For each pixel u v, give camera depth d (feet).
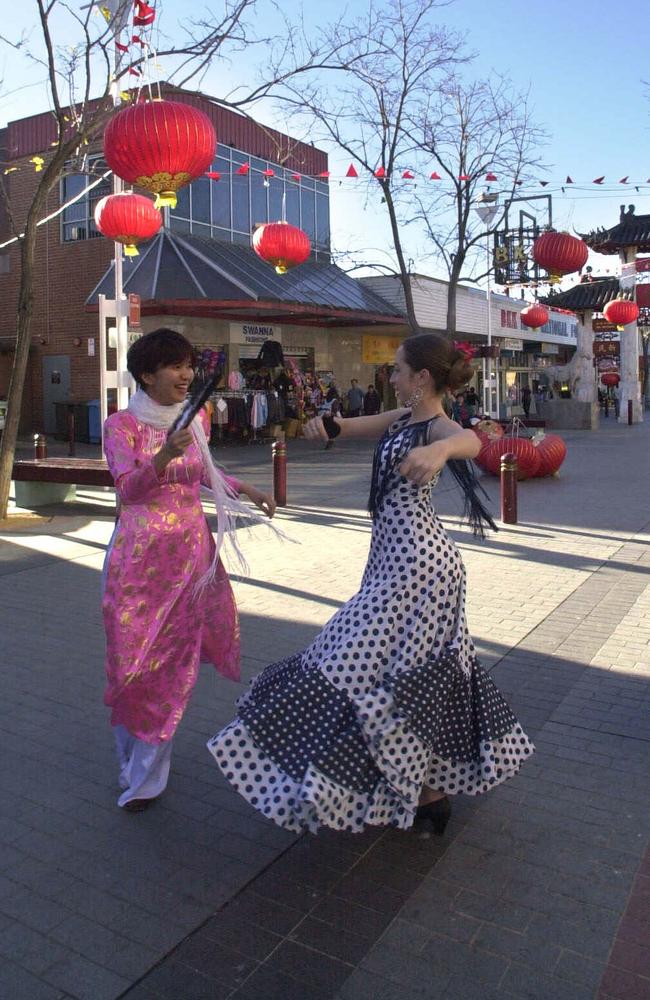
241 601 21.31
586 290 96.78
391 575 9.53
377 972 8.23
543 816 11.09
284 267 34.06
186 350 10.32
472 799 11.55
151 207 31.45
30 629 19.15
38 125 72.13
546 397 133.80
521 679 15.88
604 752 12.87
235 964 8.35
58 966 8.32
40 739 13.52
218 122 73.72
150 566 10.44
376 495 9.87
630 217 94.68
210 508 34.53
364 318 78.59
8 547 28.19
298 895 9.46
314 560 26.16
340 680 9.18
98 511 35.86
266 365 76.59
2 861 10.15
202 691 15.51
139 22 26.30
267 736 9.05
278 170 81.66
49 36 29.60
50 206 72.54
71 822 11.04
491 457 44.70
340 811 8.77
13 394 32.60
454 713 9.71
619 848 10.33
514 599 21.36
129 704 10.58
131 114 21.56
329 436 10.35
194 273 65.57
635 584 22.81
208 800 11.62
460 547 27.91
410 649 9.35
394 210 73.61
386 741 8.87
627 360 101.50
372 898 9.40
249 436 73.46
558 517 33.78
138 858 10.21
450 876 9.80
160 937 8.75
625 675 16.01
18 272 75.72
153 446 10.36
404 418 10.11
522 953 8.48
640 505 36.76
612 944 8.59
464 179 62.49
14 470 35.68
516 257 81.82
